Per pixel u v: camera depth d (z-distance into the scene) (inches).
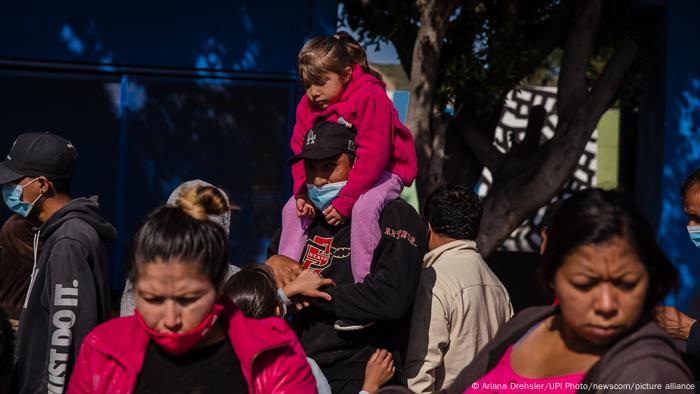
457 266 130.1
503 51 263.7
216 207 79.1
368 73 141.3
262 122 271.0
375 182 126.0
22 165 128.6
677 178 296.4
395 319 118.3
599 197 69.0
